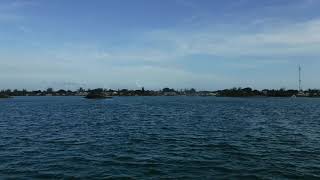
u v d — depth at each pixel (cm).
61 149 3750
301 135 4900
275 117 8531
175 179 2523
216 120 7588
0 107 14512
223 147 3850
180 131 5428
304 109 12862
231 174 2642
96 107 14688
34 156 3359
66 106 15700
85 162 3080
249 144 4056
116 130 5606
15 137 4731
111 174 2669
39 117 8688
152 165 2958
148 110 12131
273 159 3184
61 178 2566
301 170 2759
